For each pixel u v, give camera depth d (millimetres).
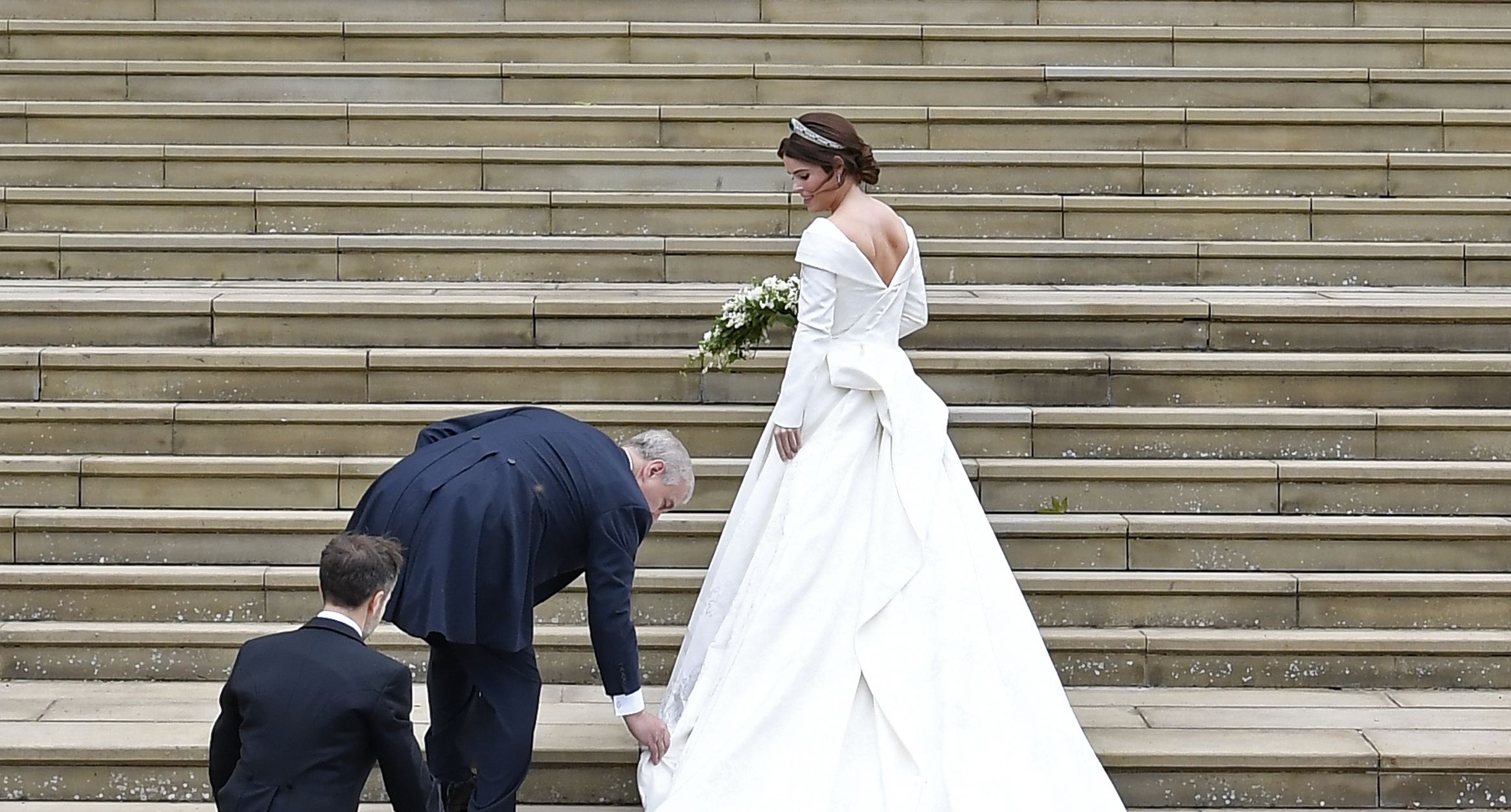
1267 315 12070
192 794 9148
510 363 11617
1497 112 14789
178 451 11328
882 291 8914
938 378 11703
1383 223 14156
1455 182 14492
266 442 11352
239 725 7039
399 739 6887
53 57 15250
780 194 14070
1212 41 15531
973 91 15148
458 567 7793
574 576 8633
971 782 8047
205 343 11961
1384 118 14789
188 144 14500
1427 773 9188
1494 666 10383
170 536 10797
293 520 10781
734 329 9820
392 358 11609
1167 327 12102
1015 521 10875
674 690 9133
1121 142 14875
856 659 8398
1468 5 15750
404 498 7953
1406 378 11719
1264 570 10891
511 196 13977
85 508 11031
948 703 8281
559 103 15086
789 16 15766
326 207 13961
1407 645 10359
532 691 8336
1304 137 14859
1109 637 10391
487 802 8133
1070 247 13602
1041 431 11445
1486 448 11406
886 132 14797
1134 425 11422
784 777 8102
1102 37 15461
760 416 11352
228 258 13531
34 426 11281
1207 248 13633
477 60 15438
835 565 8586
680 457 8641
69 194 13836
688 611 10602
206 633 10273
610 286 13352
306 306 11938
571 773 9242
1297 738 9430
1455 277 13734
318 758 6746
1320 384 11727
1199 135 14859
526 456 8102
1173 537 10875
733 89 15109
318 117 14602
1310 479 11133
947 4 15789
